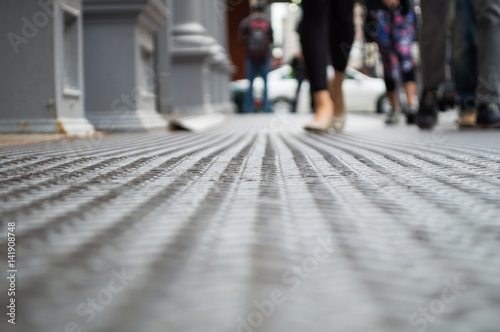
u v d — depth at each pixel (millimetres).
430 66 5719
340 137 4328
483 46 5297
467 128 5719
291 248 889
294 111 18422
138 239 951
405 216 1174
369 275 731
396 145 3365
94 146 3379
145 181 1752
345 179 1804
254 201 1366
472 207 1282
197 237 968
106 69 5891
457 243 932
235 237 970
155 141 3934
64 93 4766
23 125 4664
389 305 600
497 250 881
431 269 767
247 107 16562
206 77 11383
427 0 5461
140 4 5754
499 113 5418
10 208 1263
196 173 1968
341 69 5641
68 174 1927
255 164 2277
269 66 16484
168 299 626
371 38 8312
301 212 1217
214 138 4320
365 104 19469
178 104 10945
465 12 5766
